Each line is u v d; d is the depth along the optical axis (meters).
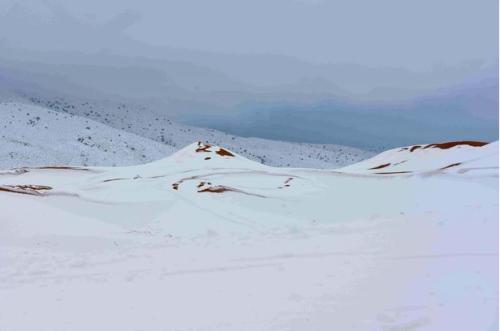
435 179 32.78
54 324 7.04
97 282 9.23
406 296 6.76
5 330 6.89
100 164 108.75
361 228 12.05
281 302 7.08
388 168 45.19
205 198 29.97
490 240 9.27
